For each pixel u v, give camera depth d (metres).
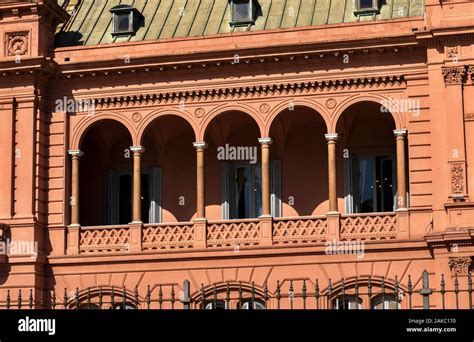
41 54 101.88
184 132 107.06
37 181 100.75
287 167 104.44
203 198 99.88
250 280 96.38
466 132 93.12
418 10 100.25
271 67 99.06
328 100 98.12
